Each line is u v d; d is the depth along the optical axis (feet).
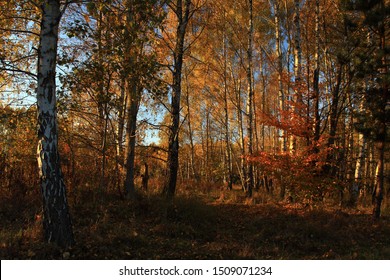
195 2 42.65
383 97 32.73
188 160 113.09
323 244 25.77
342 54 37.52
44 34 19.15
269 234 28.19
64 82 25.62
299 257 22.85
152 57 24.93
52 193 19.07
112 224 25.00
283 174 35.17
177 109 36.81
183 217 29.25
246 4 55.83
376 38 36.32
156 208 30.04
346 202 42.78
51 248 18.44
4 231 21.57
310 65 47.16
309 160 34.09
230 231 28.53
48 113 19.02
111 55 23.98
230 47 60.80
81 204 29.32
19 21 28.99
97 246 20.12
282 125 38.01
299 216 33.06
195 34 50.75
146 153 40.70
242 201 42.98
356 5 33.88
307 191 34.30
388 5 32.91
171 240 23.73
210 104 82.38
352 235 28.07
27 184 30.32
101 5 18.99
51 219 19.04
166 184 35.76
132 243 21.80
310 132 36.99
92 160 34.88
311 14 52.44
